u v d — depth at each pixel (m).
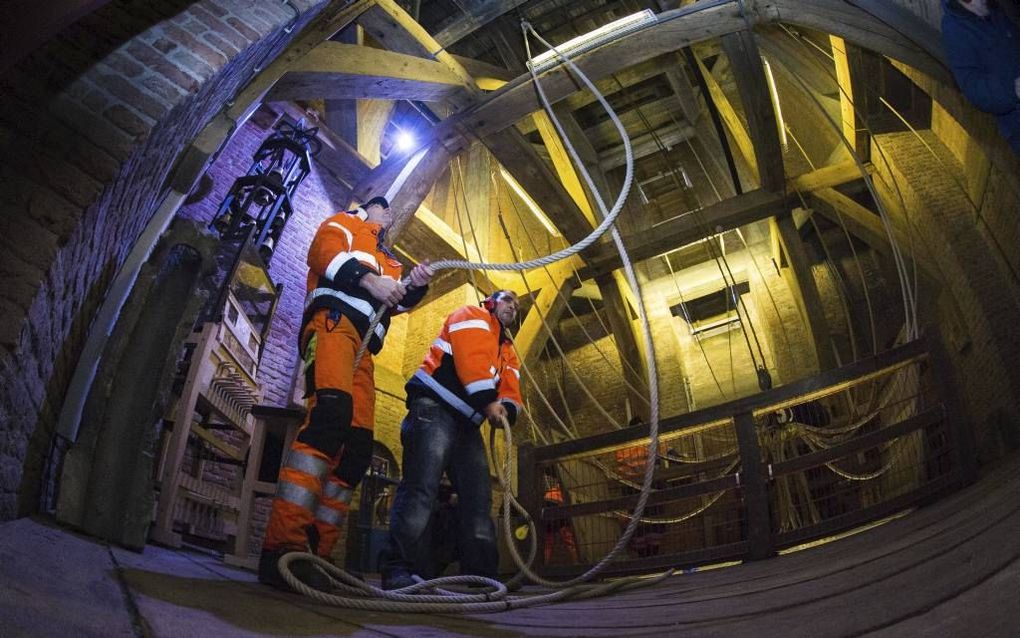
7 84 2.30
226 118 4.71
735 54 7.24
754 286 11.54
